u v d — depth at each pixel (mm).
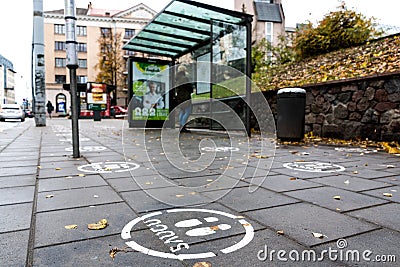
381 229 2098
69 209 2490
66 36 4965
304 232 2039
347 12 12820
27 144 7520
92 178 3643
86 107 35719
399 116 6918
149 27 10430
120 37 51656
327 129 8977
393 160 5102
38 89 16016
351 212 2451
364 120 7797
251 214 2400
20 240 1891
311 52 14000
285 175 3877
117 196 2875
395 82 6984
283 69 14438
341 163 4793
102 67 49594
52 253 1721
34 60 15445
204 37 11273
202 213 2418
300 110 7992
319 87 9242
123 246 1816
